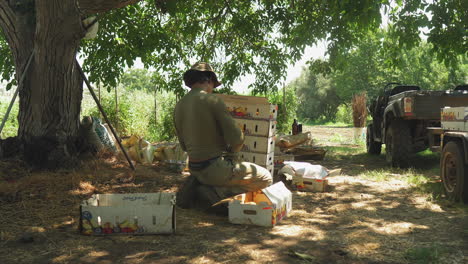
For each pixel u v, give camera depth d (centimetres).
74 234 303
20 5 533
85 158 583
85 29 511
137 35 847
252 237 305
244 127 484
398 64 999
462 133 418
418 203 428
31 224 325
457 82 3362
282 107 1461
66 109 537
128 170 557
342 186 532
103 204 343
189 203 393
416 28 848
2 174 464
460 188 414
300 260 257
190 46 1169
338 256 265
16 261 248
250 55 1188
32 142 515
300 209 404
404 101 637
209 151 364
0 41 859
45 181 451
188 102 367
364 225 343
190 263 249
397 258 261
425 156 855
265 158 476
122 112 1370
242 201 358
